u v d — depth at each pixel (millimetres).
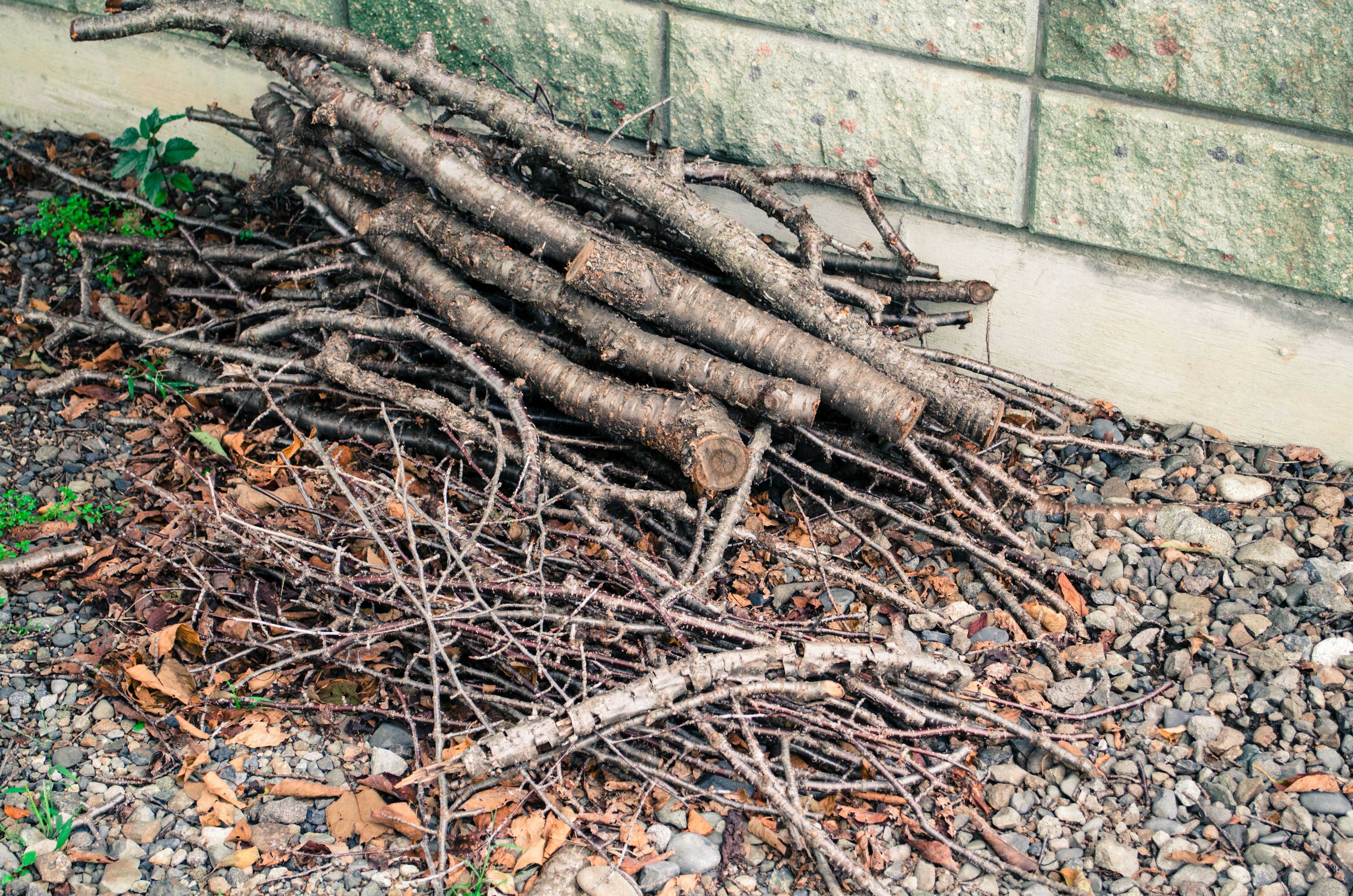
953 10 3879
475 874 2902
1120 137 3855
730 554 3805
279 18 4246
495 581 3350
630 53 4422
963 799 3178
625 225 4289
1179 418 4324
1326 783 3109
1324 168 3625
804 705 3232
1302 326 3939
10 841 2941
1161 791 3158
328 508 3834
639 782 3166
